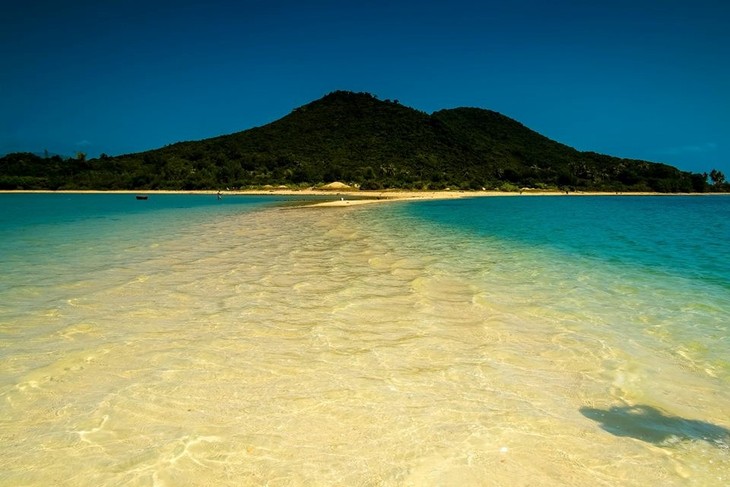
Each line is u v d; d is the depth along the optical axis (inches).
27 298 319.0
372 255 518.9
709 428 155.9
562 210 1625.2
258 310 290.7
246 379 189.5
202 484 124.9
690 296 336.2
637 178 4372.5
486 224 979.9
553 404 171.2
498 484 124.9
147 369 199.5
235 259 486.0
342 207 1642.5
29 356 214.1
